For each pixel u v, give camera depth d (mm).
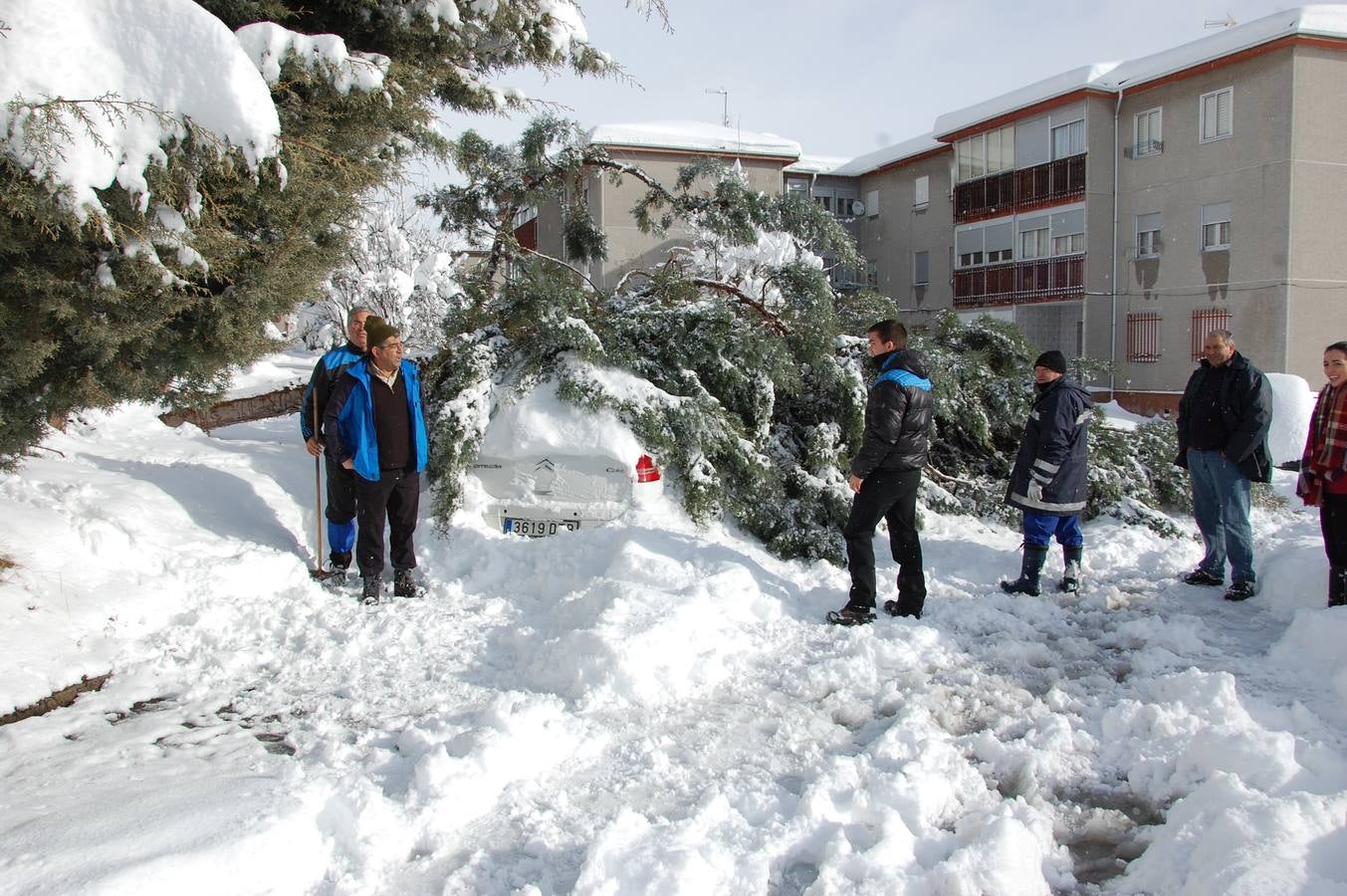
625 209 25234
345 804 3225
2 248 3980
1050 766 3799
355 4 6973
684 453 7180
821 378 8453
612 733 4062
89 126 3836
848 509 7418
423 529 6836
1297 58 21281
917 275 33406
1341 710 4203
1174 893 2914
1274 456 12234
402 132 7438
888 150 34750
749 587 5875
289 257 5227
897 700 4438
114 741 3812
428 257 19047
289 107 5738
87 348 4531
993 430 9516
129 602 5082
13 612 4586
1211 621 5762
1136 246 25422
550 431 6844
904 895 2877
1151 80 24297
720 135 27625
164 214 4480
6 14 3912
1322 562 5910
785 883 3006
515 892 2836
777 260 14359
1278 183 21703
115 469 6812
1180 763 3705
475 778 3443
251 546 6270
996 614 5738
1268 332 22078
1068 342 28219
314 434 6191
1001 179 28766
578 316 7766
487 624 5488
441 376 7855
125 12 4254
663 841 3059
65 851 2773
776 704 4449
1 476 5996
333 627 5262
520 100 9109
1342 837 2986
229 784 3354
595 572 6078
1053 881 3049
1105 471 8617
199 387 5621
